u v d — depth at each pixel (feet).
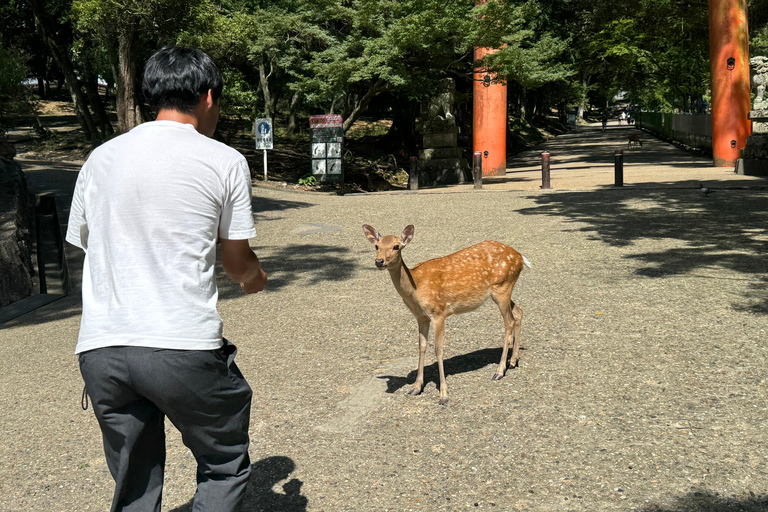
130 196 7.09
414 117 107.34
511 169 92.63
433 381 15.48
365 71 60.64
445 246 33.01
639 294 22.08
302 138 124.98
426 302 13.83
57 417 14.96
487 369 16.06
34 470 12.41
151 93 7.70
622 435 12.07
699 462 10.94
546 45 71.67
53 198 47.21
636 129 212.43
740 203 41.39
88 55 87.35
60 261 36.27
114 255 7.06
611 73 131.34
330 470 11.56
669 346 16.78
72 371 18.25
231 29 69.92
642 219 37.32
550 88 176.86
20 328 24.02
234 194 7.50
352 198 57.77
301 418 13.85
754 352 15.92
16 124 123.24
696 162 81.15
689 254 27.84
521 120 182.70
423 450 12.05
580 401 13.71
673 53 111.45
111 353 6.81
